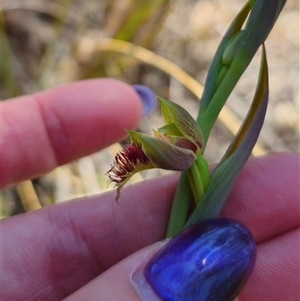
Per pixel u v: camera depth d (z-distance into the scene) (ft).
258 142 0.43
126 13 0.44
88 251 0.25
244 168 0.24
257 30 0.18
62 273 0.25
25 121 0.28
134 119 0.30
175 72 0.41
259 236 0.24
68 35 0.47
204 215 0.18
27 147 0.28
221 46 0.19
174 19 0.49
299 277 0.23
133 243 0.25
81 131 0.29
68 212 0.25
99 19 0.47
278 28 0.49
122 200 0.25
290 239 0.24
